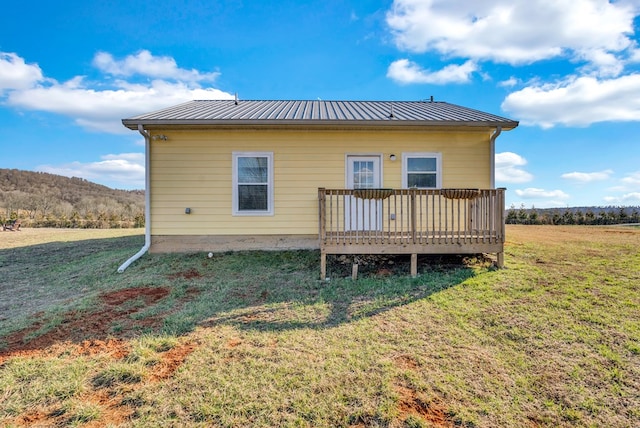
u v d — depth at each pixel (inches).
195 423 87.0
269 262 268.4
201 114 303.0
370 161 309.0
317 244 307.6
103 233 553.3
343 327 146.3
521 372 108.2
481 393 97.9
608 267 222.7
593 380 102.8
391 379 105.1
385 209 303.7
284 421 87.6
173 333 140.9
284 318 157.8
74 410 91.7
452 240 234.7
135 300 185.6
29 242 423.5
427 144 307.0
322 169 307.0
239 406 93.2
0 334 141.6
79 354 123.5
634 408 90.7
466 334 136.1
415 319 152.9
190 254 295.1
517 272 219.0
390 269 247.4
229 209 304.7
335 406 93.0
